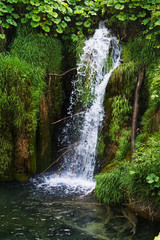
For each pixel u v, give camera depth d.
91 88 5.47
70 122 5.70
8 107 4.74
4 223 3.39
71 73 5.80
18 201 4.05
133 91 4.89
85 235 3.16
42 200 4.09
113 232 3.23
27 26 5.34
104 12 5.79
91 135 5.21
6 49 5.33
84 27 6.01
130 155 4.41
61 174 5.25
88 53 5.62
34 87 5.01
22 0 5.17
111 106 4.91
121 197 3.86
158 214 3.39
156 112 4.43
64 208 3.82
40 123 5.21
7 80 4.68
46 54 5.38
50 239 3.06
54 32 5.70
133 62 4.97
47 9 5.20
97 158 4.97
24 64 4.94
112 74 4.95
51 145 5.55
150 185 3.37
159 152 3.44
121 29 5.64
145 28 5.30
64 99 5.87
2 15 5.08
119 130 4.77
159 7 4.89
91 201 4.05
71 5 5.99
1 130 4.82
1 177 4.91
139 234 3.19
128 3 5.38
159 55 4.86
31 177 5.07
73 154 5.38
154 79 4.23
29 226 3.33
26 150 4.97
